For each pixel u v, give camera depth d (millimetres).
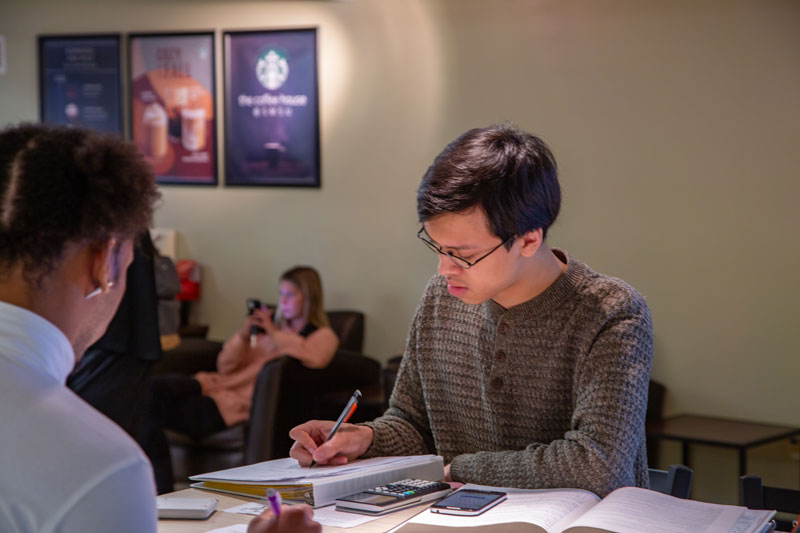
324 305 5402
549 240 4699
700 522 1277
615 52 4516
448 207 1479
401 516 1422
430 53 5027
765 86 4184
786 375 4164
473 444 1805
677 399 4418
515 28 4777
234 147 5570
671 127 4395
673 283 4410
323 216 5387
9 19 5977
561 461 1520
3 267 951
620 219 4531
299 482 1481
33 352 949
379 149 5215
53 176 949
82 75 5840
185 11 5617
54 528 867
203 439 4480
